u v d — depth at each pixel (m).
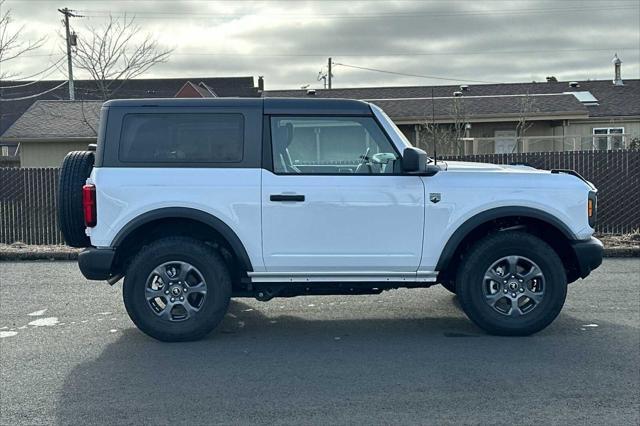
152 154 6.10
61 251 11.43
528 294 6.27
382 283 6.27
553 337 6.28
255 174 6.07
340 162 6.20
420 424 4.34
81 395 4.89
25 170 12.48
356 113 6.18
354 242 6.11
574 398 4.76
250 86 45.25
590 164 12.62
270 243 6.09
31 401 4.78
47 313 7.36
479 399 4.75
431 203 6.13
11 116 40.03
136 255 6.14
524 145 24.53
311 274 6.17
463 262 6.28
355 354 5.84
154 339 6.31
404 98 27.84
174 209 6.03
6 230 12.60
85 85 37.69
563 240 6.44
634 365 5.46
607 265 10.27
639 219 12.48
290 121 6.16
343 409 4.59
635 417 4.43
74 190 6.27
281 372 5.38
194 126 6.12
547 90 29.62
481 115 24.39
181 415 4.51
